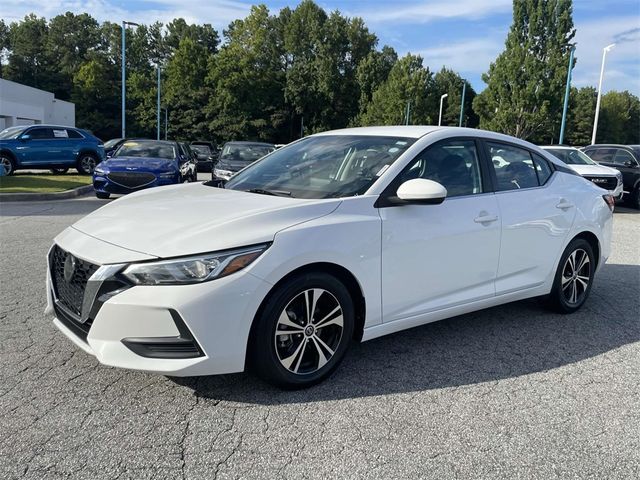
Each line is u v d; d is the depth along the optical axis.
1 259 6.24
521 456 2.63
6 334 3.93
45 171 21.95
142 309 2.73
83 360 3.53
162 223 3.10
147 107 60.56
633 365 3.79
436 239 3.64
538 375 3.57
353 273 3.25
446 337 4.23
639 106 90.94
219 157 14.98
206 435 2.72
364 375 3.48
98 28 79.25
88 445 2.60
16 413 2.86
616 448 2.73
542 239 4.43
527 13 37.31
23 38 76.69
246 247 2.88
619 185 13.53
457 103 77.94
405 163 3.64
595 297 5.53
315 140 4.45
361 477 2.42
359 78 66.56
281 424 2.85
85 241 3.08
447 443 2.72
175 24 80.62
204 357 2.80
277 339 3.05
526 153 4.59
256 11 63.75
